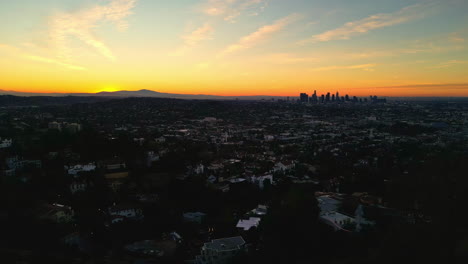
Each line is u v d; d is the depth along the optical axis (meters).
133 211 96.56
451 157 69.12
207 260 72.38
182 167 140.00
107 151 143.25
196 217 96.12
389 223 72.75
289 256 67.56
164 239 84.12
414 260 46.84
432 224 53.56
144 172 131.00
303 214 73.62
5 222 80.12
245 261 70.00
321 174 141.12
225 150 195.00
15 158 123.88
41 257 68.06
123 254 76.50
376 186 115.06
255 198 111.88
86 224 86.81
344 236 70.44
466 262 43.38
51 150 140.88
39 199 97.31
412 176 70.25
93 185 110.69
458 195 55.28
